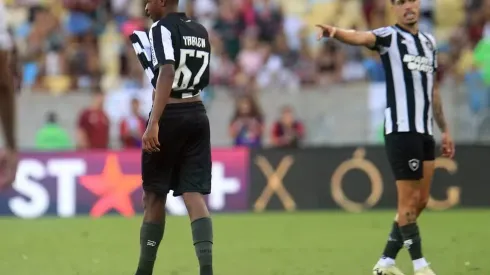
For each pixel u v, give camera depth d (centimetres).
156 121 1889
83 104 5556
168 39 1903
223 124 5544
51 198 4600
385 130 2284
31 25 6147
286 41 6094
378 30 2275
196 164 1981
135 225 4000
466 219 4156
